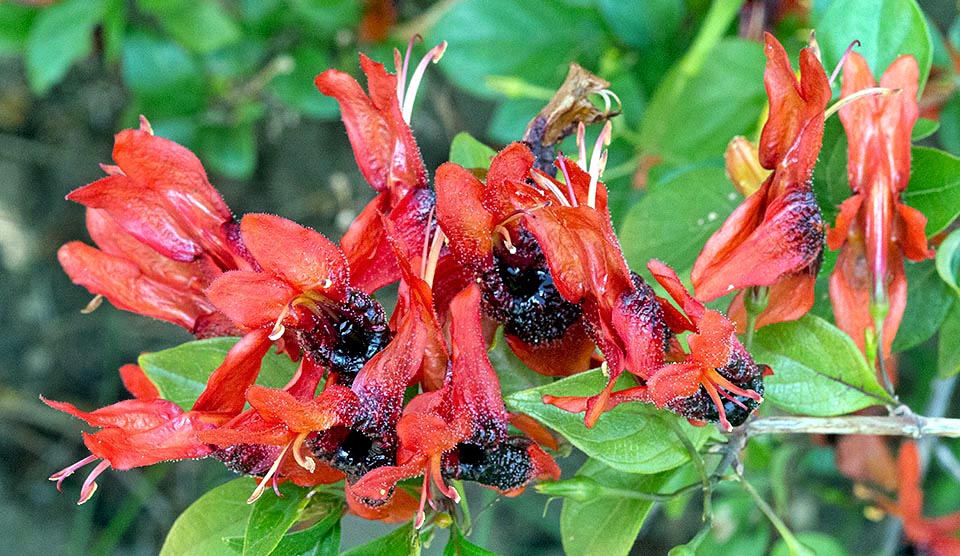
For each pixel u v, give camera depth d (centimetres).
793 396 20
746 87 28
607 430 18
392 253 17
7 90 60
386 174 18
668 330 17
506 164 16
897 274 20
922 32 21
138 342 56
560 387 17
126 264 19
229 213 18
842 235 19
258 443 15
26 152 59
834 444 33
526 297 17
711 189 24
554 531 51
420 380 17
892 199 19
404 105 18
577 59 34
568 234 16
